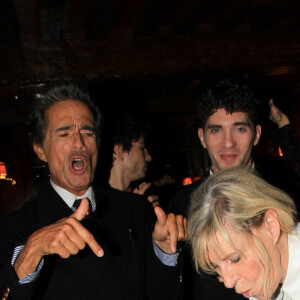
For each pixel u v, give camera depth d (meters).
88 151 1.57
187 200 1.78
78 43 3.66
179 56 3.85
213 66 3.90
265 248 1.21
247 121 1.73
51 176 1.61
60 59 3.63
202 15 3.23
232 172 1.30
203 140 1.95
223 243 1.19
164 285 1.45
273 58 3.95
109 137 2.35
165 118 9.12
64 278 1.36
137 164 2.42
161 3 2.85
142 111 5.87
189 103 7.75
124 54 3.75
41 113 1.60
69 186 1.54
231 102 1.69
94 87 4.34
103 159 2.38
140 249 1.56
